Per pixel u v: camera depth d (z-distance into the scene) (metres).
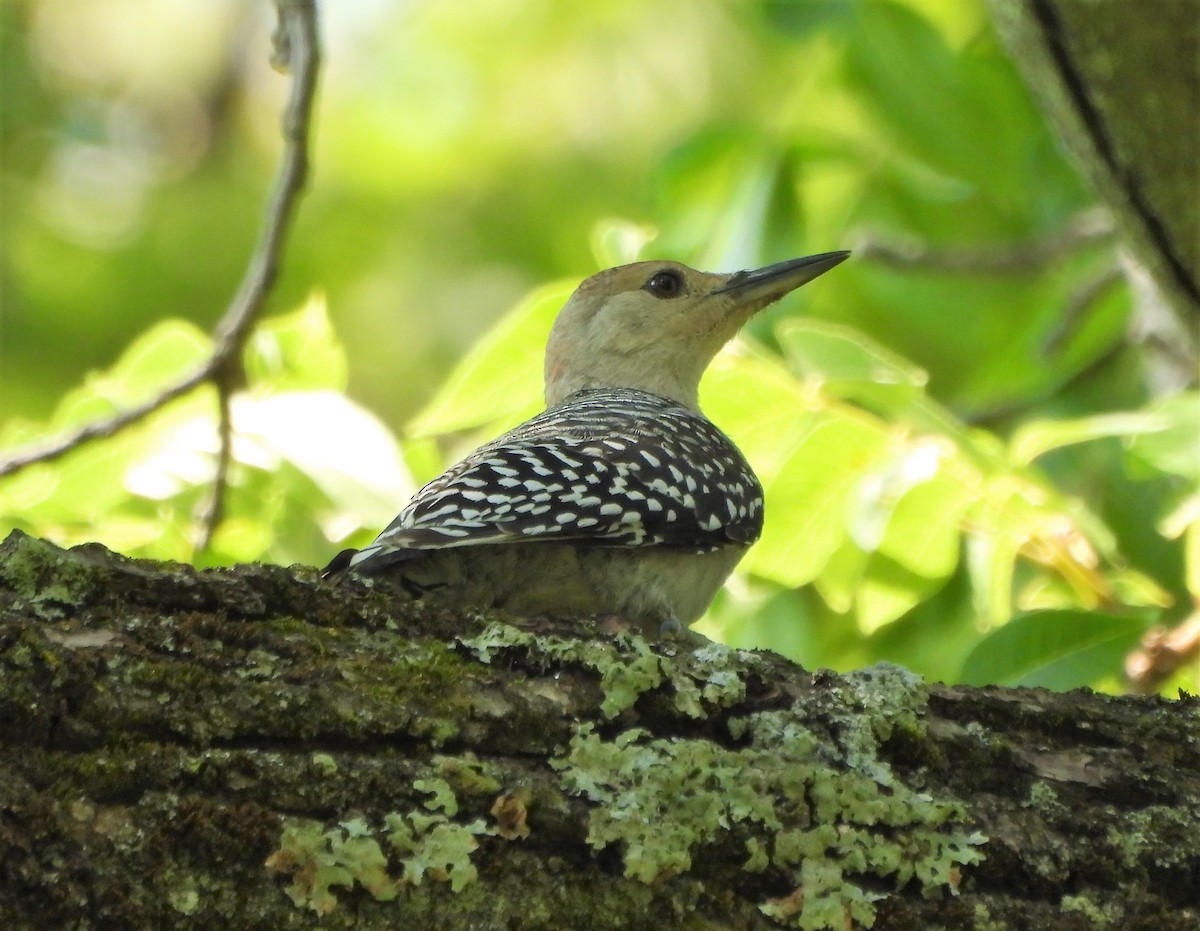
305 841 5.37
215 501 10.75
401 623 6.10
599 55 18.61
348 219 18.31
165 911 5.16
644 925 5.61
